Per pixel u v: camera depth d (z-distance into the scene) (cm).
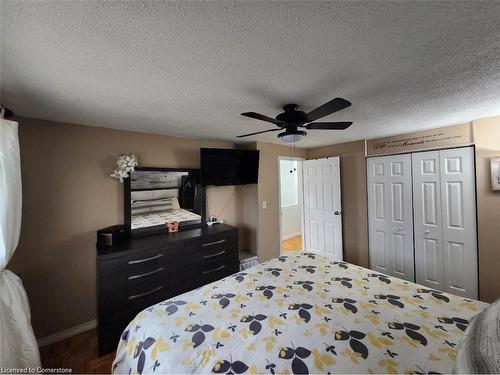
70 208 228
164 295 235
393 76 137
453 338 111
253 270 203
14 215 154
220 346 111
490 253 240
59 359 192
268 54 112
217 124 243
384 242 332
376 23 90
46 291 214
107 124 238
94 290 240
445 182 273
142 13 83
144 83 142
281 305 145
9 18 83
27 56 109
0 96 157
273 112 200
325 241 401
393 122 245
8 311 146
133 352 121
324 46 106
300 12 84
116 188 258
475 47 108
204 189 324
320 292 161
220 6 81
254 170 348
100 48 104
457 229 265
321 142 373
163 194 289
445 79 141
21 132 204
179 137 308
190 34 95
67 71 125
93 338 220
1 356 136
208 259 271
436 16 87
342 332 118
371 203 345
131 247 222
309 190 426
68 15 83
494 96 170
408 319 127
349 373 94
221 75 133
